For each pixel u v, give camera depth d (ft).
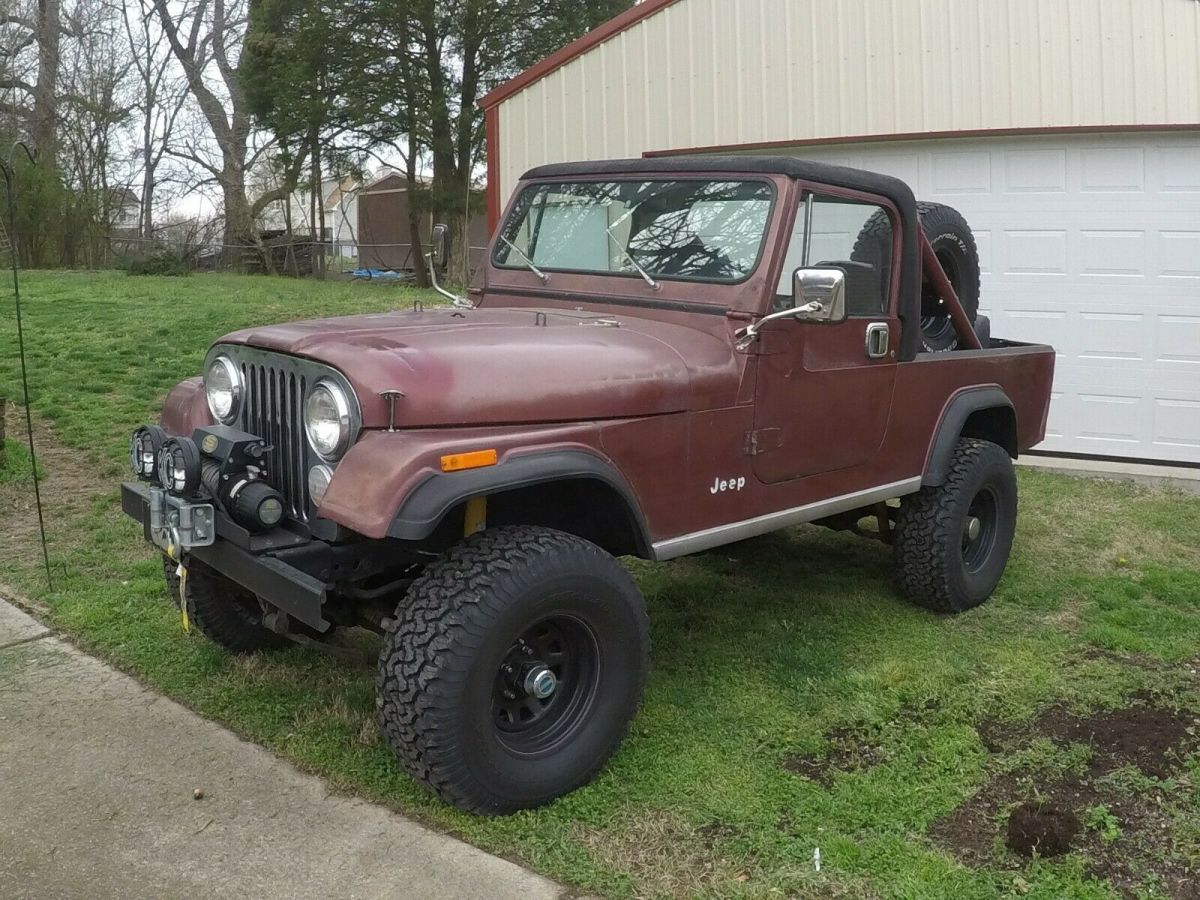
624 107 29.84
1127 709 12.87
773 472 12.60
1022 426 17.66
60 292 58.18
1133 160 25.18
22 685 12.98
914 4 26.43
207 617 13.19
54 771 11.00
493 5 79.25
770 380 12.33
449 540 11.21
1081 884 9.36
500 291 14.55
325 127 85.30
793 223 12.36
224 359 11.55
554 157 30.83
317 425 9.82
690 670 13.79
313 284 76.89
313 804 10.43
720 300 12.30
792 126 28.07
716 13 28.53
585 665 10.71
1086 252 25.89
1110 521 21.54
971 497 15.74
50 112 94.79
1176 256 25.09
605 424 10.69
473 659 9.48
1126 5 24.49
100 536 18.58
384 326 11.35
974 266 18.74
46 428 26.68
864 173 13.52
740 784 10.92
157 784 10.77
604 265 13.66
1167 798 10.79
